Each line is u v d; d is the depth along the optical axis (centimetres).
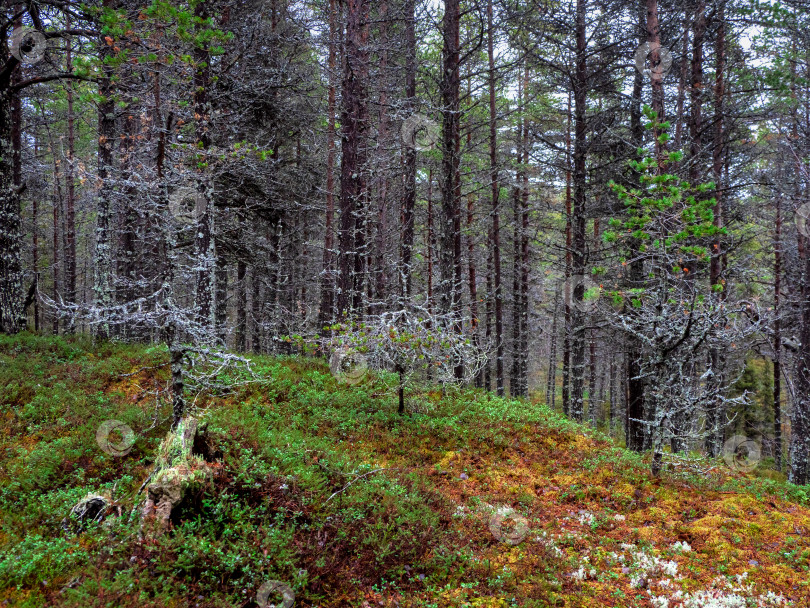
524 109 1792
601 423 2831
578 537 654
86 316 559
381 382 1194
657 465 849
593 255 1523
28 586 429
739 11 1189
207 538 487
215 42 1105
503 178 1839
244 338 2156
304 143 1997
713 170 1388
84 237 3052
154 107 967
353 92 1347
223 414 807
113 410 815
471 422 1030
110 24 812
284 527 548
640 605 517
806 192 1257
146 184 793
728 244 1345
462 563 572
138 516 514
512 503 745
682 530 673
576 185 1382
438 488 762
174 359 620
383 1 1469
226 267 2105
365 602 490
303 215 2212
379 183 1833
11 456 668
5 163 1162
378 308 1767
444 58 1298
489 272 2417
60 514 531
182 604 424
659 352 851
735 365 1967
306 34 1480
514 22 1377
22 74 1428
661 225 819
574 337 1423
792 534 668
